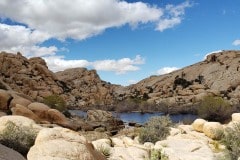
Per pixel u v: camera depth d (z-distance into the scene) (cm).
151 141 2064
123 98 13888
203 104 4312
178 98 11231
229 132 1572
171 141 1889
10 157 781
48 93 7869
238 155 1441
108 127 3741
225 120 4066
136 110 9931
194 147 1742
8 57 8819
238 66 14050
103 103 11969
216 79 13538
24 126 1448
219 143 1947
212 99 4397
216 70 14600
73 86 12950
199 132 2202
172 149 1647
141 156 1565
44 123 2850
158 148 1667
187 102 10425
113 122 4416
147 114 8450
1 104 2883
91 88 13150
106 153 1529
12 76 8300
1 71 8419
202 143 1891
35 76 8881
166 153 1583
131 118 6906
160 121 2203
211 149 1792
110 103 12138
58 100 4812
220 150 1788
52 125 2697
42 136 900
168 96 12462
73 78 14325
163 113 8512
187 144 1814
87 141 938
